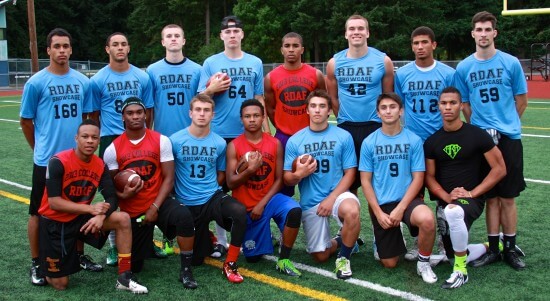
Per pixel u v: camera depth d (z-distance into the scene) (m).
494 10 43.94
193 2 48.25
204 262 5.12
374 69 5.35
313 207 4.95
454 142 4.70
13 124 15.98
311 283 4.54
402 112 4.98
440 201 4.86
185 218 4.49
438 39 44.09
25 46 52.28
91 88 5.13
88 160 4.43
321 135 5.00
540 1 42.78
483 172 4.86
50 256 4.37
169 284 4.57
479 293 4.27
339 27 39.25
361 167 4.95
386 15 38.34
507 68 4.83
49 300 4.27
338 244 5.37
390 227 4.75
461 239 4.38
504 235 4.93
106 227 4.47
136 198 4.68
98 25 59.28
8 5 49.62
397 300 4.16
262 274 4.78
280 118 5.62
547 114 15.74
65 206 4.30
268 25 42.09
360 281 4.56
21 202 7.38
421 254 4.55
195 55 50.53
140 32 54.69
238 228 4.61
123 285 4.42
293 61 5.52
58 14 55.19
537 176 8.30
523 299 4.15
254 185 4.99
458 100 4.63
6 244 5.65
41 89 4.70
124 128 5.39
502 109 4.87
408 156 4.82
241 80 5.47
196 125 4.86
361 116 5.41
